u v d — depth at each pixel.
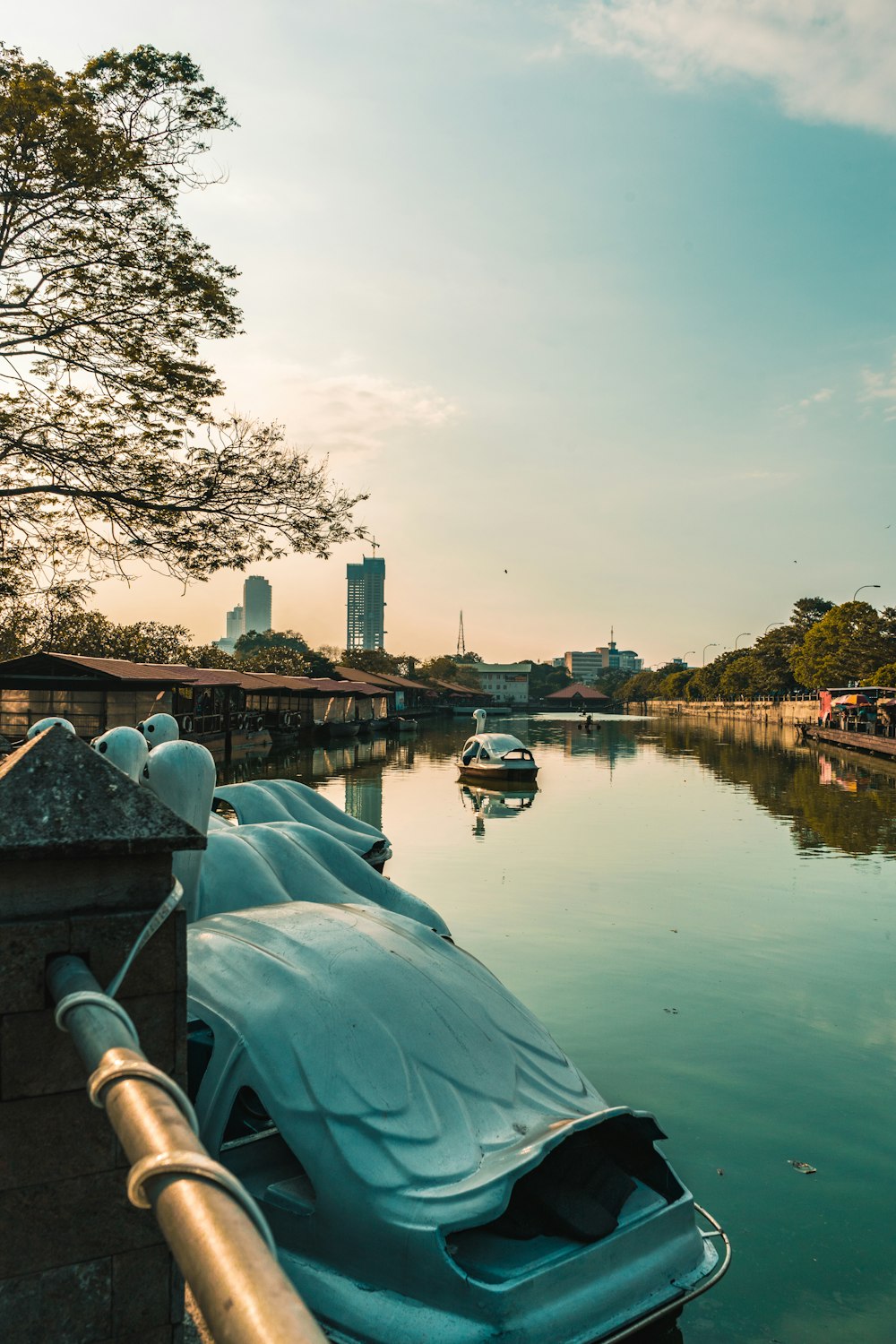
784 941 10.87
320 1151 4.03
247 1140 4.38
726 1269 4.30
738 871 14.96
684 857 16.19
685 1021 8.30
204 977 4.96
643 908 12.48
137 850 2.03
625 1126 4.49
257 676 55.25
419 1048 4.42
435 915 7.62
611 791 27.33
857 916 12.07
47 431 12.32
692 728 80.25
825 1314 4.41
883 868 15.23
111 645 48.47
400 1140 4.02
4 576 13.27
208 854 6.90
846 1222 5.21
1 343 12.05
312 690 57.56
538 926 11.48
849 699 53.94
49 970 1.96
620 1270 3.91
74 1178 1.99
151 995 2.08
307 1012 4.50
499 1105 4.34
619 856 16.41
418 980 4.84
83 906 2.03
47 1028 1.97
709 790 27.64
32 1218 1.96
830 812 22.53
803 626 88.25
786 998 8.92
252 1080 4.35
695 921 11.76
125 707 33.81
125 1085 1.26
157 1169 1.04
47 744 2.11
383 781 29.92
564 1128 3.97
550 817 21.48
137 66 11.48
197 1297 0.90
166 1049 2.09
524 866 15.34
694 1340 4.19
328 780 30.17
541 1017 8.38
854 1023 8.29
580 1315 3.70
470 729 76.81
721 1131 6.29
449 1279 3.62
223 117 12.11
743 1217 5.25
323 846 7.79
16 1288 1.94
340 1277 3.83
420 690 113.38
